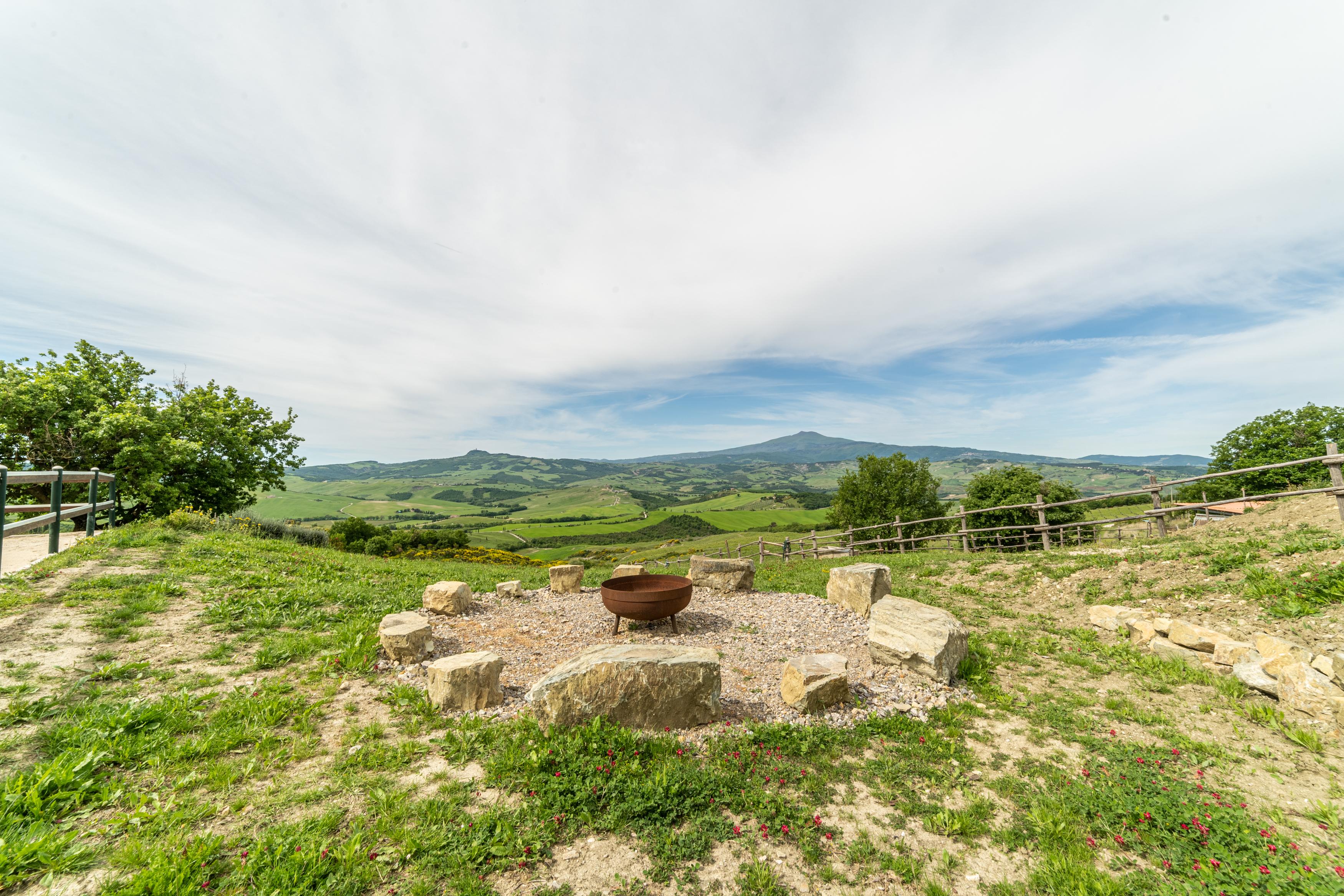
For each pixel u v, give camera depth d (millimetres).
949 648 6734
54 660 5438
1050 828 3744
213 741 4332
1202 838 3568
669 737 4953
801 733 5188
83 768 3756
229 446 19812
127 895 2770
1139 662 6816
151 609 7184
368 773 4227
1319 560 7371
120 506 16766
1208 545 9289
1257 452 29016
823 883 3344
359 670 6277
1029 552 12562
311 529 20156
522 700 5961
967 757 4824
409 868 3260
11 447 16406
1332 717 4973
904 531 36656
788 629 8727
